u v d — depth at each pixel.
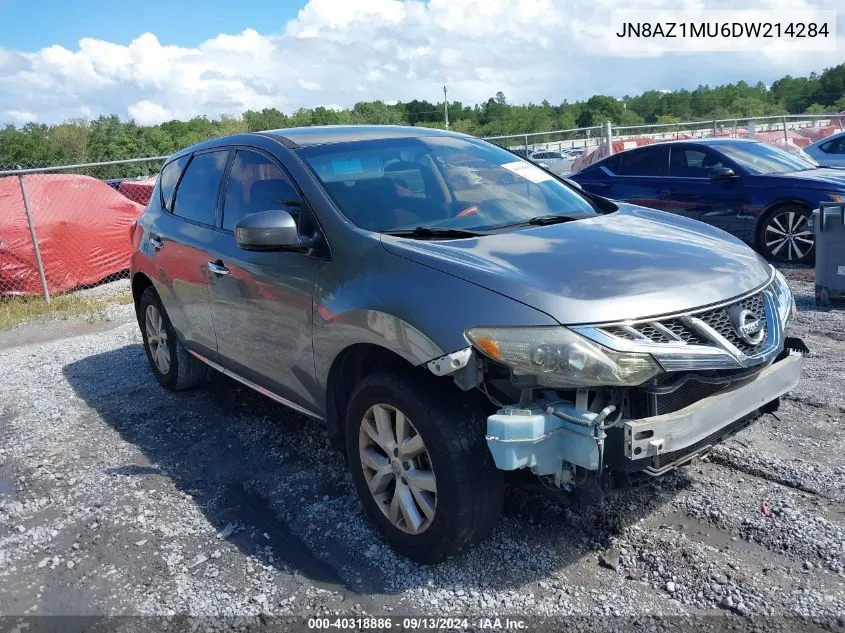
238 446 4.67
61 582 3.34
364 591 3.12
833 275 7.00
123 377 6.32
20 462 4.66
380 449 3.40
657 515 3.53
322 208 3.70
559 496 2.97
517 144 20.42
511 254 3.20
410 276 3.15
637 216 4.05
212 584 3.24
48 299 9.97
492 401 3.00
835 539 3.25
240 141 4.64
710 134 21.75
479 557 3.29
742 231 9.64
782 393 3.23
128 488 4.20
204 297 4.65
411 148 4.36
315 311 3.57
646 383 2.79
